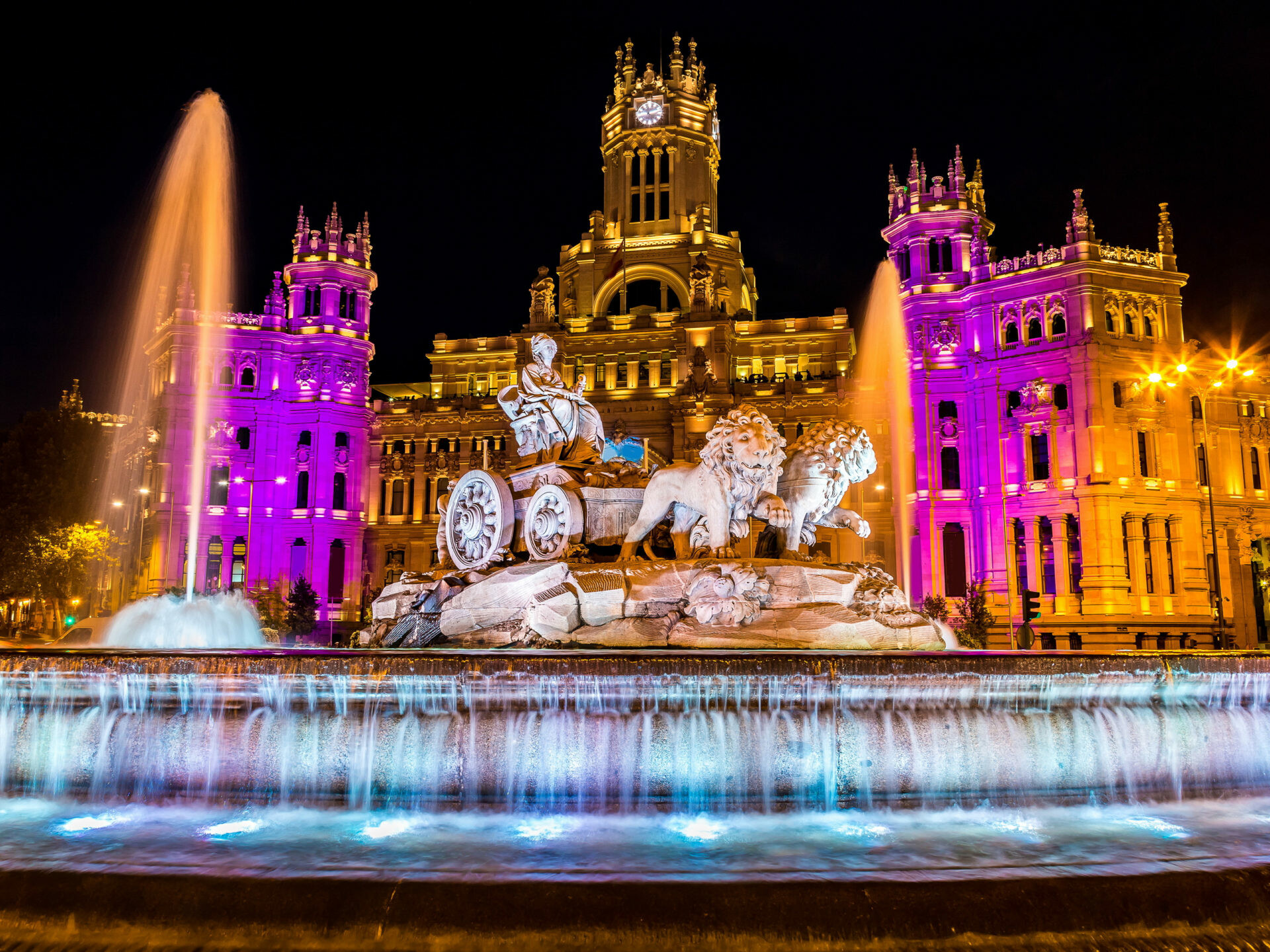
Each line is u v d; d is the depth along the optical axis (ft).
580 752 35.91
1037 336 240.94
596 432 65.82
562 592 53.52
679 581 53.21
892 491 262.88
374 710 37.17
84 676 38.83
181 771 37.24
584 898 24.41
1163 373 231.71
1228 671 41.86
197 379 286.05
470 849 30.48
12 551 225.35
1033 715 38.55
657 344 293.02
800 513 59.16
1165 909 25.11
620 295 338.13
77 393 285.02
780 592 53.26
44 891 25.23
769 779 36.14
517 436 66.28
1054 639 222.48
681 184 330.34
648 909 24.20
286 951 23.66
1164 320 237.04
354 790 36.35
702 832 33.22
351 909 24.31
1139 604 218.79
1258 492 242.17
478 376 321.93
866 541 260.42
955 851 30.60
